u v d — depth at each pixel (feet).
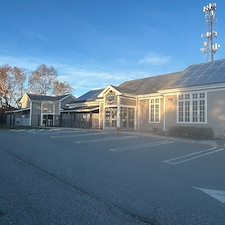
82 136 59.62
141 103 83.30
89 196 16.33
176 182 20.34
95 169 24.35
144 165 27.12
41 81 172.14
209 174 23.52
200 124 60.13
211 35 113.91
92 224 12.19
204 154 35.88
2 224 12.04
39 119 123.44
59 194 16.63
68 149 38.22
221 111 56.39
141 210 14.11
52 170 23.71
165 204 15.12
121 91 79.30
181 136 59.77
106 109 84.58
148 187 18.62
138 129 83.25
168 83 78.13
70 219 12.71
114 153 35.17
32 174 22.09
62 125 114.42
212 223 12.58
